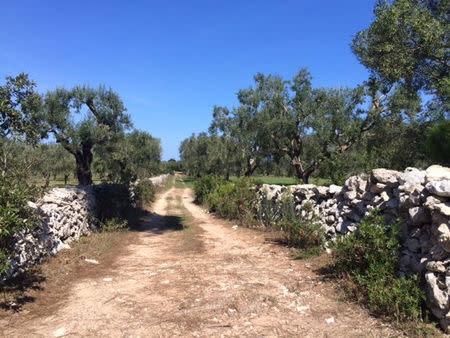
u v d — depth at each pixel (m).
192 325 4.14
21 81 6.77
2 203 5.11
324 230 7.85
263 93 23.69
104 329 4.06
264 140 23.30
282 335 3.87
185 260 7.54
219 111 27.27
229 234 10.86
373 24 11.73
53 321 4.30
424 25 10.52
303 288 5.30
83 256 7.51
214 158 36.91
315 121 19.84
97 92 13.30
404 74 11.41
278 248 8.18
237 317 4.34
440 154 7.21
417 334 3.66
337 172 12.21
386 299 4.18
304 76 21.50
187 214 17.27
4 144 6.96
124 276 6.31
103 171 19.27
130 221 13.15
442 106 12.30
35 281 5.62
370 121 19.50
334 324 4.07
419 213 4.67
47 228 7.10
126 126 14.09
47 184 8.27
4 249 5.07
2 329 4.03
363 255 5.21
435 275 4.00
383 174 6.21
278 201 10.76
